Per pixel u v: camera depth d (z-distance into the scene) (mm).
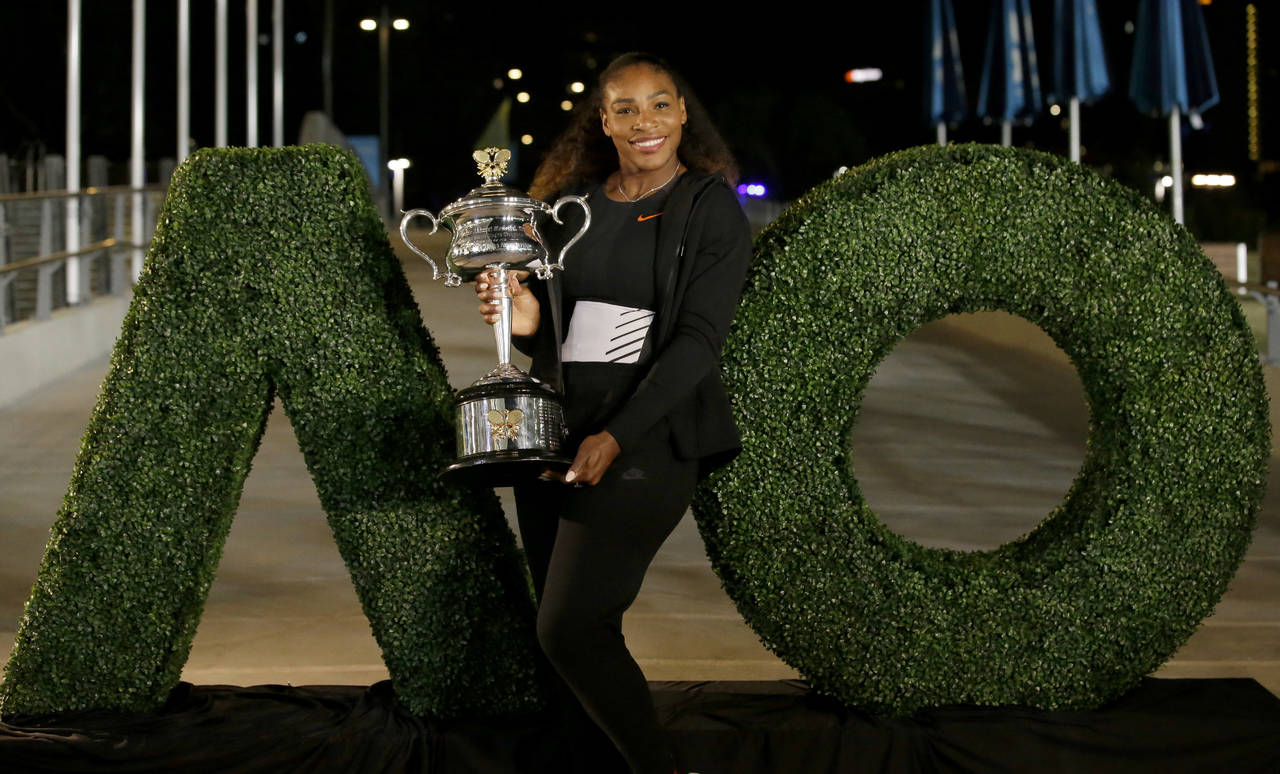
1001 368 13555
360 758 3709
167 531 3857
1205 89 16047
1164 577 3961
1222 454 3959
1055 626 3932
